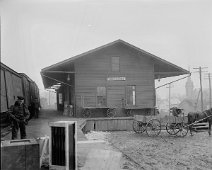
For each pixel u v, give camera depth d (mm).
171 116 17062
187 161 10539
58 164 6832
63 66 23984
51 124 6887
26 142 5930
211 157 11258
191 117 17484
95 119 20734
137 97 23906
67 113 24641
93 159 8070
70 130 6906
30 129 13141
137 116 17453
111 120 20984
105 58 23672
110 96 23594
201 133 18859
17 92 16094
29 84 23719
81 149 9391
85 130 19562
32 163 5824
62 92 35375
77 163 7785
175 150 12672
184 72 23500
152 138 16484
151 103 24047
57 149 6852
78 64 23141
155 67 26172
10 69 13969
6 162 5625
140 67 24125
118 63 23922
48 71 21703
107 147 12859
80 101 23000
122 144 14141
